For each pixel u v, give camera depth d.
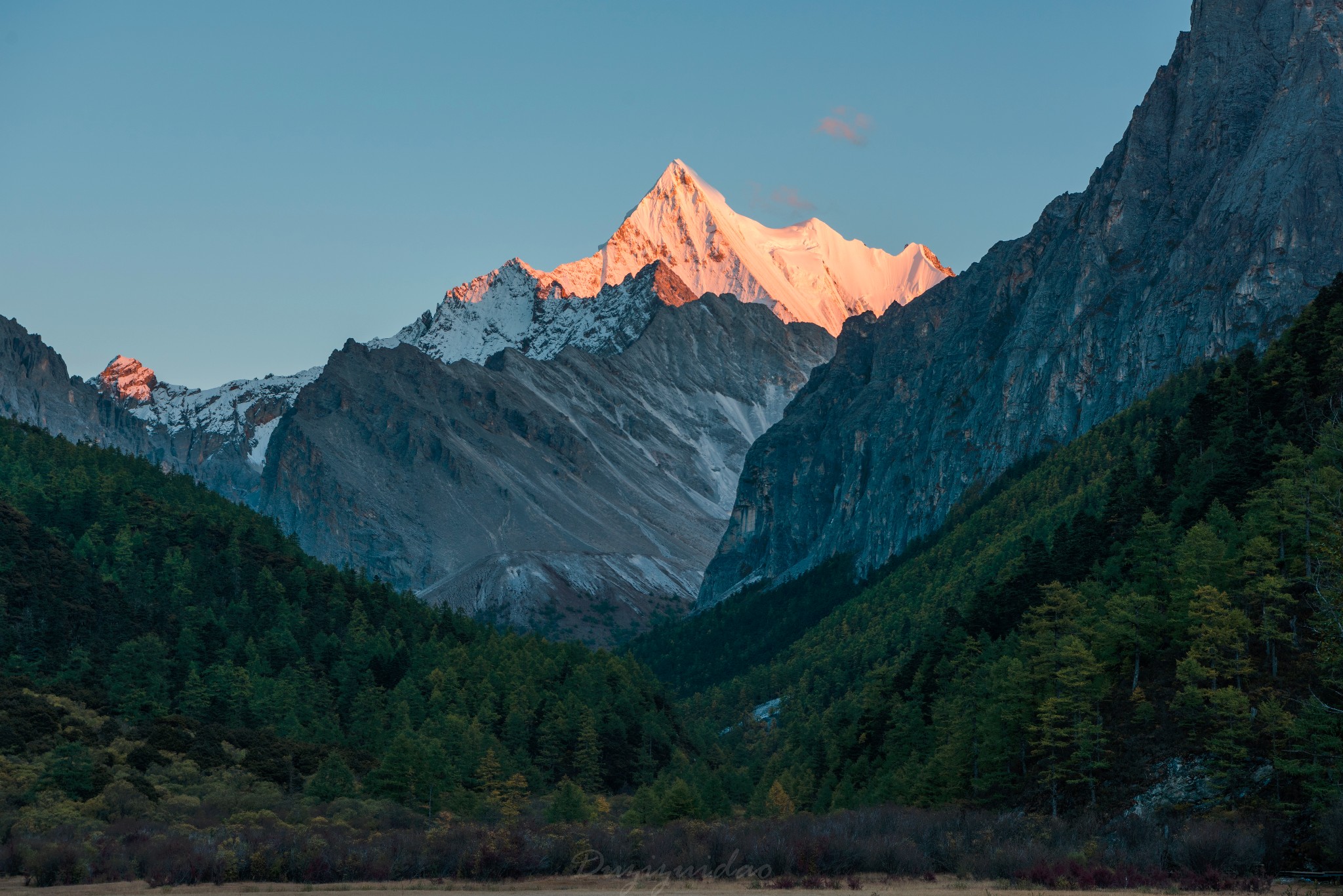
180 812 136.25
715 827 124.00
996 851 101.19
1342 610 98.19
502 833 114.88
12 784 136.00
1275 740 99.94
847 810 132.62
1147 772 109.94
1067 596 138.38
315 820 133.62
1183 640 120.88
